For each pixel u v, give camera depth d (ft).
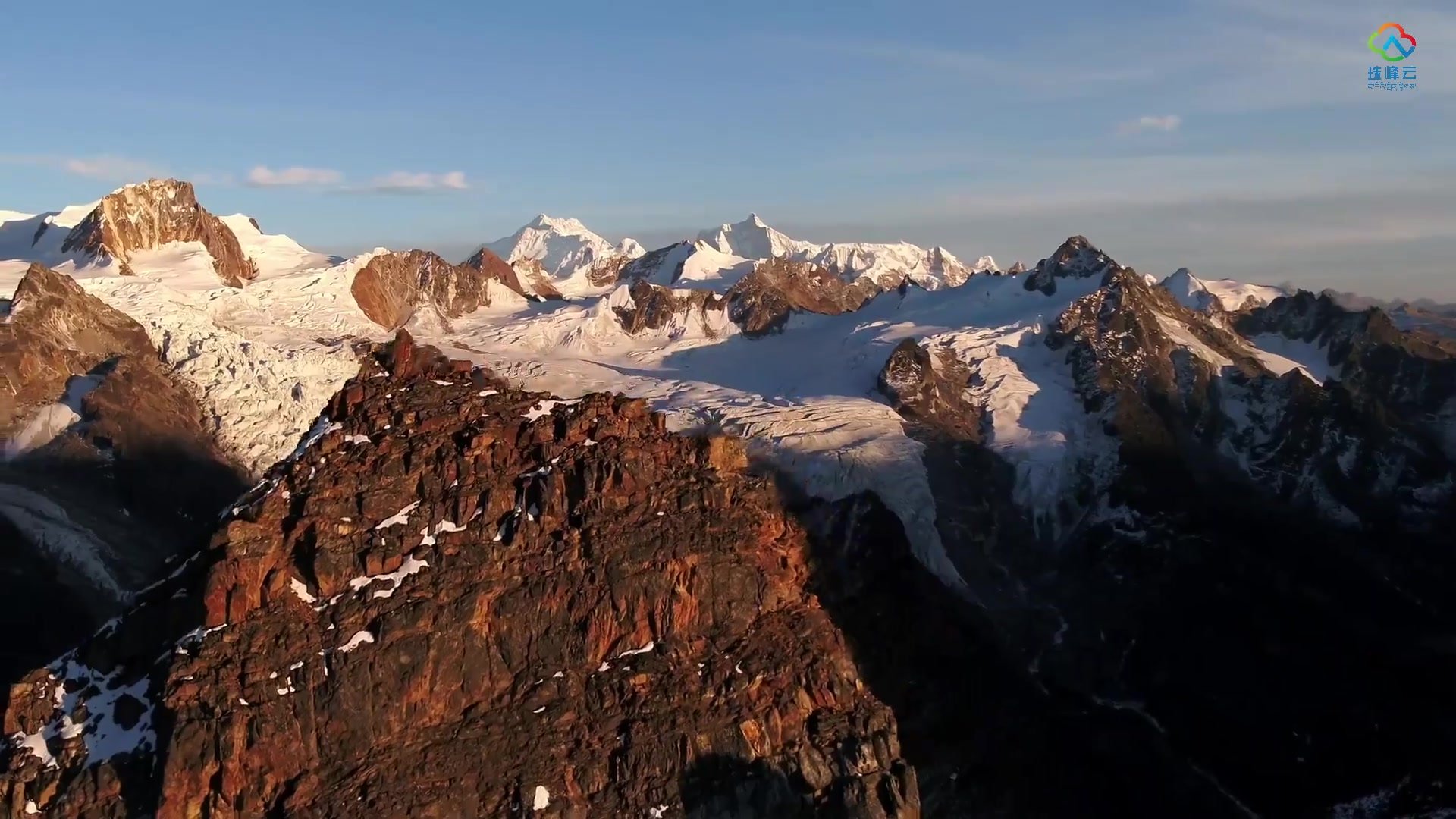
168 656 289.33
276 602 292.20
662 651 304.09
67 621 589.32
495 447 323.57
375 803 267.39
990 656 518.37
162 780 266.36
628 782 283.18
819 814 286.66
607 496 318.86
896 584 511.40
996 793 430.61
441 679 288.92
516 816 272.10
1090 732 502.38
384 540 301.63
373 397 338.34
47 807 273.13
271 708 274.57
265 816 266.36
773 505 346.74
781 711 301.02
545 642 299.79
